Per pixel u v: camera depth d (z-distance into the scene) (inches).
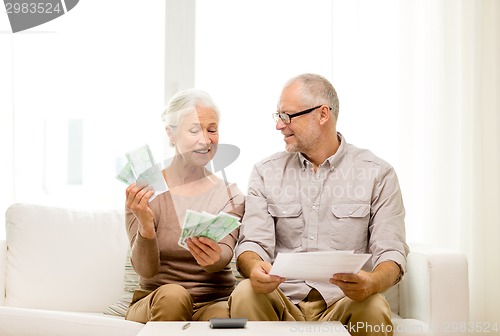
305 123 92.7
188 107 93.7
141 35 118.4
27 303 99.8
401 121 116.7
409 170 116.6
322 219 93.9
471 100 118.0
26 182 115.6
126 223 92.9
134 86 117.6
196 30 119.0
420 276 92.4
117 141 117.0
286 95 93.6
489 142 118.1
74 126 116.6
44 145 116.0
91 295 100.5
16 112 115.1
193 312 89.7
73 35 117.1
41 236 102.4
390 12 117.3
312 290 91.2
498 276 118.2
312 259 72.9
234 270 101.0
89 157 116.6
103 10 117.8
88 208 116.3
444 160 117.6
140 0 118.5
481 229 118.0
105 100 117.0
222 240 91.2
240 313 80.3
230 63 118.6
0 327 80.7
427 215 117.5
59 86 116.6
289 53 118.3
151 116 117.5
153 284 92.4
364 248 93.6
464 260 91.7
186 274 92.7
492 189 118.0
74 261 101.5
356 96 117.0
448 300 90.6
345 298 83.5
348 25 117.3
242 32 118.3
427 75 117.7
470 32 117.9
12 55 114.9
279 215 94.3
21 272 100.7
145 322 85.6
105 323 82.7
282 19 118.6
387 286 84.7
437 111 117.6
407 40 116.9
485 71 118.4
